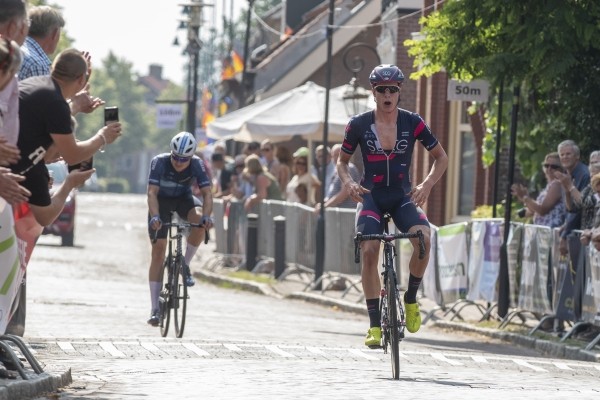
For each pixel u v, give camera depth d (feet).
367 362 64.85
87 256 176.14
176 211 84.17
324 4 280.72
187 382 51.93
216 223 165.68
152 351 65.72
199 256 178.70
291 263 138.31
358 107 150.51
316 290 128.57
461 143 156.87
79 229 246.47
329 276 126.21
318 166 165.58
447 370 62.13
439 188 157.48
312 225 130.82
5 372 48.19
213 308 108.78
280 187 160.45
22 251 47.98
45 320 87.40
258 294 133.69
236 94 323.57
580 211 85.25
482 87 103.60
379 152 59.36
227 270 154.81
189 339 72.59
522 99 107.04
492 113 111.14
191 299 119.03
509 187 95.86
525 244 92.22
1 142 42.78
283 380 53.11
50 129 46.52
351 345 75.61
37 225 48.01
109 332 81.15
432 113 157.38
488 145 112.88
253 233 150.41
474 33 97.14
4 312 46.37
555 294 87.10
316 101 155.94
